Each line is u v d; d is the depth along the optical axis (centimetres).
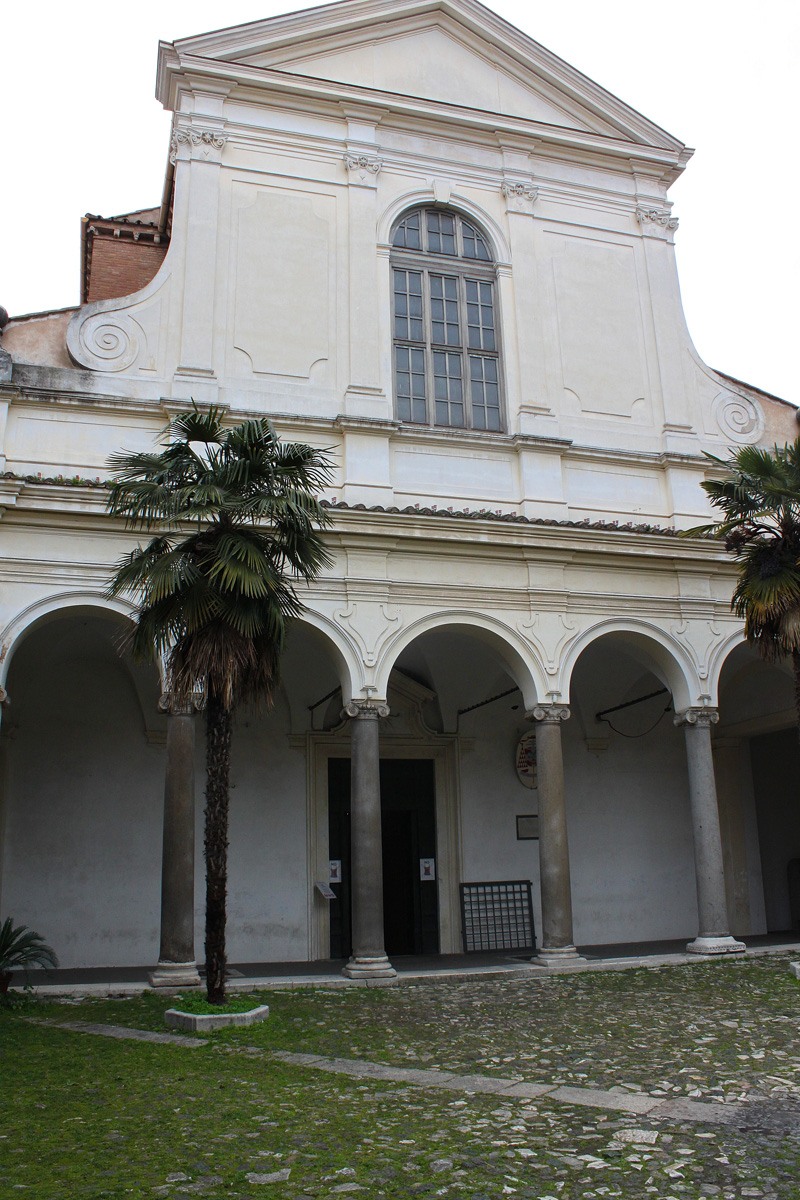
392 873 1850
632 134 1967
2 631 1304
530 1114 657
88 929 1602
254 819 1733
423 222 1784
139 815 1669
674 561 1664
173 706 1288
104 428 1478
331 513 1469
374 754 1433
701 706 1630
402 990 1291
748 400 1917
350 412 1596
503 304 1770
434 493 1622
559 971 1423
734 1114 649
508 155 1856
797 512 1352
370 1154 573
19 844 1596
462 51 1900
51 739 1655
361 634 1461
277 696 1797
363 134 1761
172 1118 658
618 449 1759
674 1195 503
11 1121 655
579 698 1989
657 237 1931
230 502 1005
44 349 1518
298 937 1705
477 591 1544
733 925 2020
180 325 1558
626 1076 763
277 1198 503
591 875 1950
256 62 1745
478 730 1939
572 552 1593
